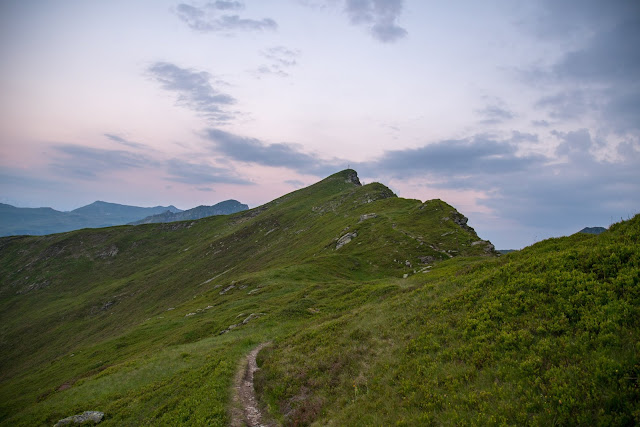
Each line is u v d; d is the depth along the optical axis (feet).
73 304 518.78
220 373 83.51
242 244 610.24
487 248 233.96
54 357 356.38
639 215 66.33
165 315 262.88
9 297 590.14
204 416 62.03
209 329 165.78
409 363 53.21
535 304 52.29
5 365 370.32
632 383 31.40
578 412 31.81
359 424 43.80
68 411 92.79
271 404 63.52
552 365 38.75
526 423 32.99
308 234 492.13
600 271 51.44
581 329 42.27
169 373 101.50
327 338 84.53
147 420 71.15
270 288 212.84
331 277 230.68
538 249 83.30
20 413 103.09
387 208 425.28
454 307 65.77
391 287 144.15
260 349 105.60
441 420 37.88
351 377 58.54
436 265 211.82
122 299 504.02
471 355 48.39
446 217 305.94
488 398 38.45
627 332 38.14
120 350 195.72
